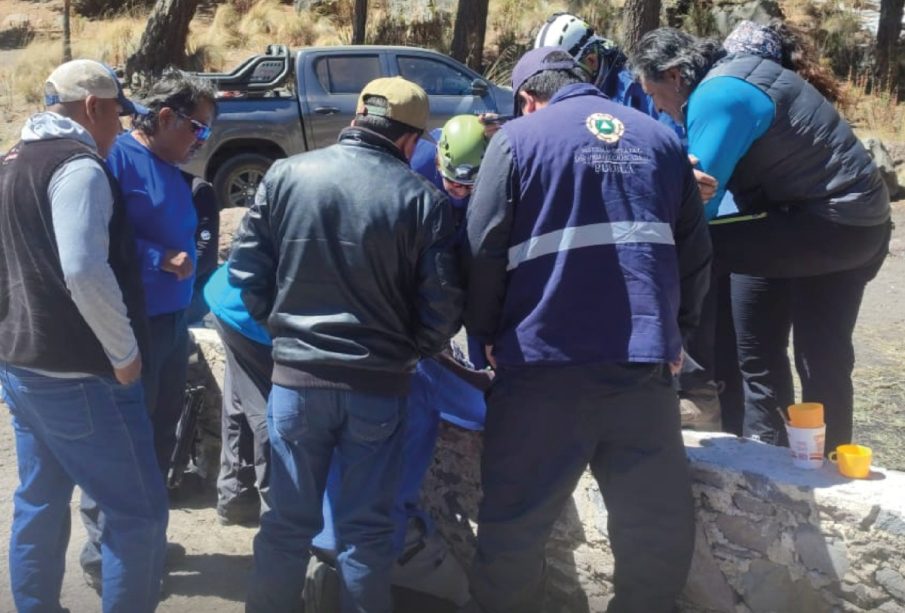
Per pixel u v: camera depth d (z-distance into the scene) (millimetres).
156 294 3648
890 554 2895
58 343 2900
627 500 3035
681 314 3225
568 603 3525
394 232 2920
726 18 19438
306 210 2943
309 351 2957
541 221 2908
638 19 14406
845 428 3994
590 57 4129
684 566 3102
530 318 2920
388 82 3045
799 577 3064
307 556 3191
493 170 2934
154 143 3684
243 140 11406
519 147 2922
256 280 3092
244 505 4191
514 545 3064
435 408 3477
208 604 3664
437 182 3613
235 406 4133
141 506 3094
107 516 3104
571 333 2891
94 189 2850
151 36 18812
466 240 2986
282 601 3170
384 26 21109
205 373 4582
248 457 4176
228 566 3912
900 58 18656
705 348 3889
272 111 11367
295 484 3084
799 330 4039
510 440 3006
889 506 2877
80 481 3078
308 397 2973
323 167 2969
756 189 3773
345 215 2920
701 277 3178
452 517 3721
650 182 2928
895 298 7855
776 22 3797
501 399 3025
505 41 20094
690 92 3676
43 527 3242
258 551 3176
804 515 3018
